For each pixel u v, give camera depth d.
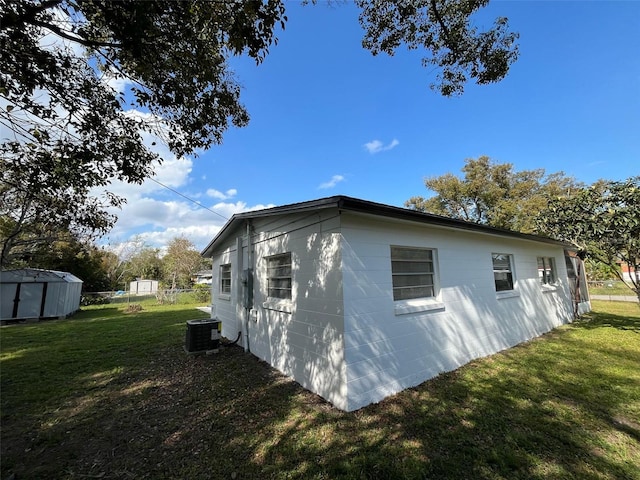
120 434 3.10
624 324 8.08
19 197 5.00
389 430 2.96
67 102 3.57
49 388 4.45
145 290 30.89
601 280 19.91
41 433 3.14
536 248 8.01
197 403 3.83
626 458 2.44
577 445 2.62
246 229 6.86
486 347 5.57
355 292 3.65
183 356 6.18
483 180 21.95
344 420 3.19
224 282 9.05
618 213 6.67
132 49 3.14
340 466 2.42
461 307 5.19
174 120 4.20
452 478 2.24
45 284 12.84
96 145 3.98
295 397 3.88
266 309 5.66
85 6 2.93
